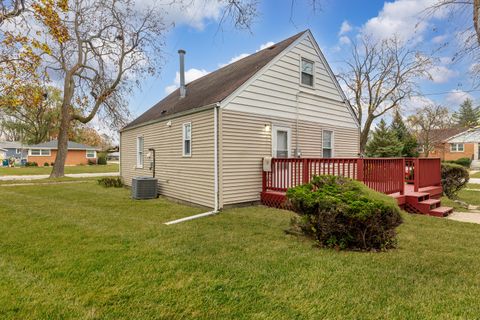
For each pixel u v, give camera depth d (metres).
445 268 3.25
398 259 3.52
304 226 4.30
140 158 11.50
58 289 2.74
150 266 3.29
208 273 3.11
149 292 2.69
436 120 23.22
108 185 12.48
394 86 21.53
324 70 9.66
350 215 3.75
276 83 8.12
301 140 8.81
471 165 26.50
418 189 7.07
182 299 2.56
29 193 10.08
